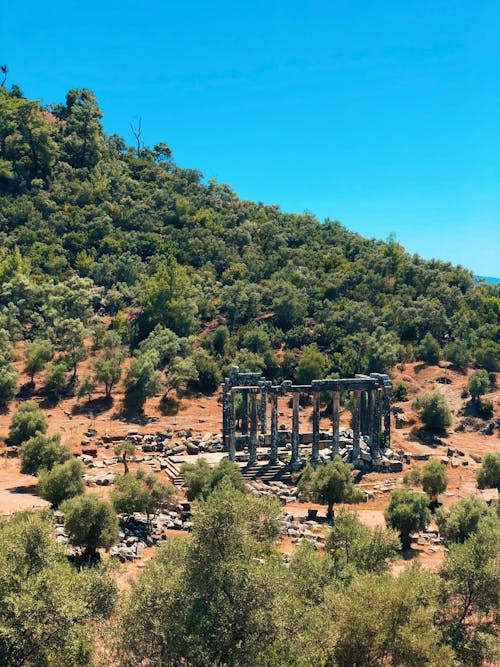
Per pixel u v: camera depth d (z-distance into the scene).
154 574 31.69
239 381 88.12
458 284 161.62
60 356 112.19
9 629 25.84
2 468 74.56
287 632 29.53
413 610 32.72
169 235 173.38
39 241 159.25
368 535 45.19
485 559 38.41
